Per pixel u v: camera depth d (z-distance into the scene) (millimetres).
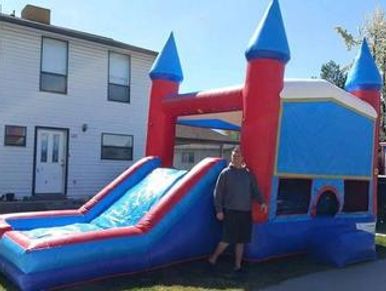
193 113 10523
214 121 11602
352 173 10195
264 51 8500
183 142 24969
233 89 9391
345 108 9969
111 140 20469
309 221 9273
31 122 18422
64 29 18984
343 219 9977
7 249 7016
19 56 18172
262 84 8531
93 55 20000
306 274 7977
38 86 18609
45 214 8906
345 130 10008
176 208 8055
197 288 6938
